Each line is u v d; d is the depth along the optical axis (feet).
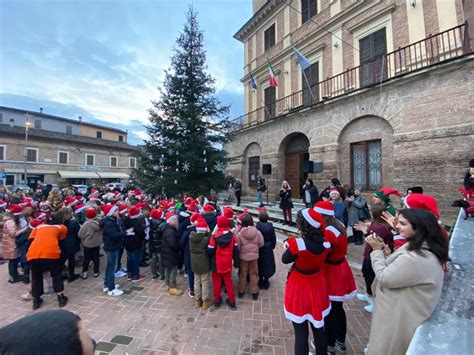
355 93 30.07
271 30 51.24
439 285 5.14
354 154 31.73
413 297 5.31
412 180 24.93
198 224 12.83
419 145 24.49
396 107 26.45
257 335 10.23
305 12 43.39
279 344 9.66
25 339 2.38
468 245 8.55
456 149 22.08
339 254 8.80
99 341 9.88
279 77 49.08
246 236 13.58
